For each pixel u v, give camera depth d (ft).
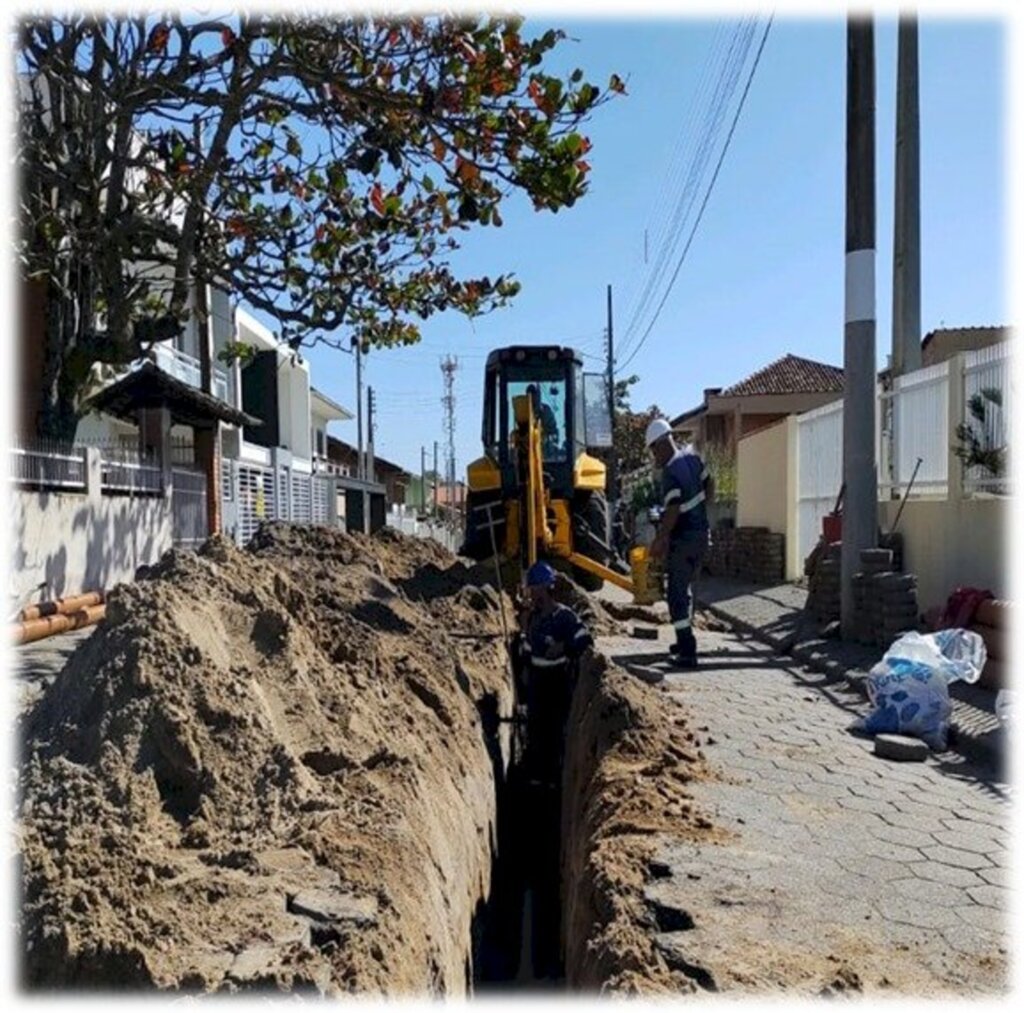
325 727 13.88
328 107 25.59
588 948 10.82
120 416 50.03
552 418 36.96
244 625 14.94
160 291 39.91
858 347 28.25
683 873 11.60
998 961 9.59
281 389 107.55
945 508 27.37
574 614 26.63
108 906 8.77
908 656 19.12
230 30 26.43
